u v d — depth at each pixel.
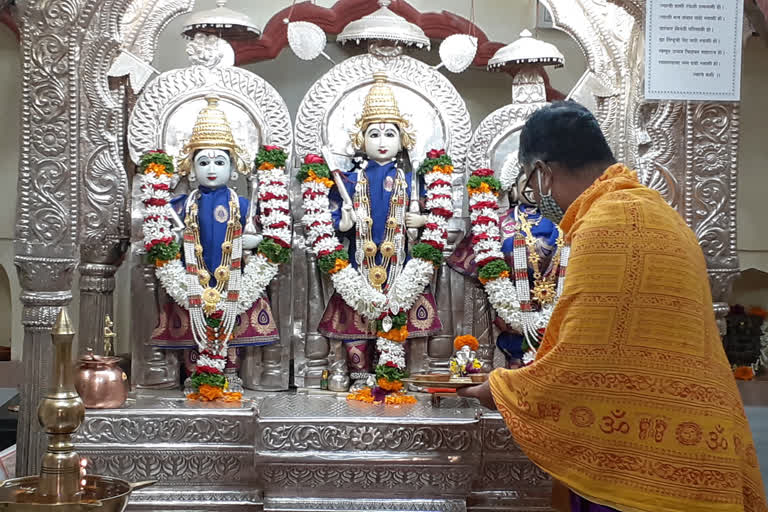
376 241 4.14
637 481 2.01
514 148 4.36
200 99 4.32
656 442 2.01
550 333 2.25
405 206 4.18
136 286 4.16
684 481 1.98
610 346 2.06
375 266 4.10
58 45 3.77
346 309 4.17
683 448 2.00
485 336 4.30
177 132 4.28
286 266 4.29
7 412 4.43
